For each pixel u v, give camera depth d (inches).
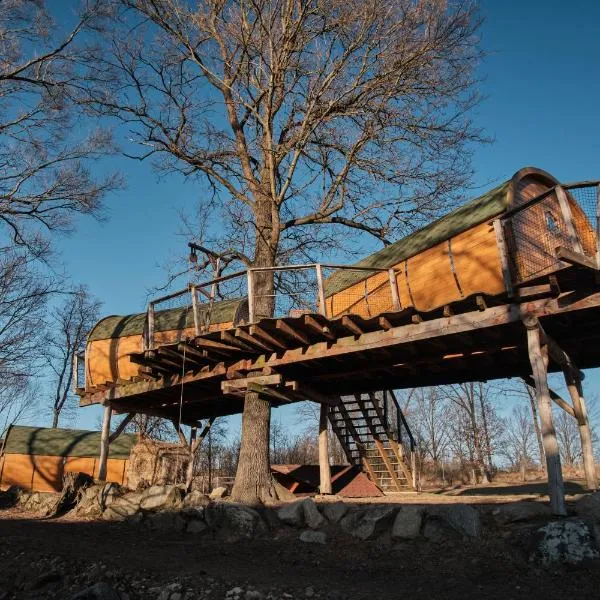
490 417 1563.7
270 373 465.1
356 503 420.8
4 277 872.3
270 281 527.2
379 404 618.8
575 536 271.7
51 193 664.4
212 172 560.7
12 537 386.3
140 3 548.4
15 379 957.8
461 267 395.5
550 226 395.2
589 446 404.2
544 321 367.9
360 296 497.7
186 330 588.7
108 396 597.9
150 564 320.5
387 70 522.9
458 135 553.6
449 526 321.4
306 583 281.7
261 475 461.7
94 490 494.3
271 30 546.9
